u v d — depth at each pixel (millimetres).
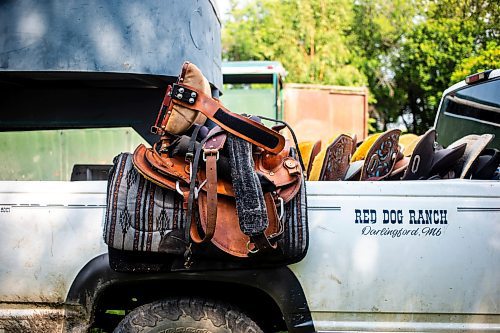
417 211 2791
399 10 20031
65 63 4133
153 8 4289
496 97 3850
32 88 5215
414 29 19547
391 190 2799
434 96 18891
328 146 3389
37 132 6926
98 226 2725
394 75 20219
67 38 4133
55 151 7059
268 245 2502
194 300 2764
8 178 6691
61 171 7062
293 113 11836
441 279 2779
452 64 17953
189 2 4484
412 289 2773
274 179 2686
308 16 18969
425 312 2785
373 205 2783
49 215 2736
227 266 2703
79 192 2750
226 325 2736
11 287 2734
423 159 3361
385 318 2791
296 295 2746
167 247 2621
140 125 5297
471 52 17250
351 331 2777
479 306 2801
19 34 4109
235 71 11133
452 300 2789
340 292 2760
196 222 2602
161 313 2734
